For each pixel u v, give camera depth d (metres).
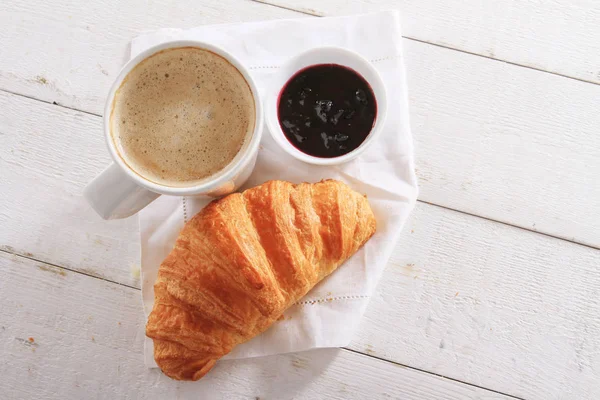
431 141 0.49
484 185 0.48
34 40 0.50
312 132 0.44
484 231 0.48
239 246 0.43
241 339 0.45
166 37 0.48
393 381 0.47
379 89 0.44
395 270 0.48
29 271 0.48
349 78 0.44
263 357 0.47
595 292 0.48
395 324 0.48
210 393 0.47
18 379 0.48
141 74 0.41
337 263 0.45
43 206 0.49
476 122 0.49
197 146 0.41
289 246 0.43
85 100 0.49
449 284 0.48
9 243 0.48
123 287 0.48
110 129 0.40
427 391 0.47
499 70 0.49
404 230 0.48
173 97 0.41
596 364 0.47
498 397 0.47
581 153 0.48
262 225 0.44
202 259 0.43
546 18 0.49
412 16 0.49
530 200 0.48
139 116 0.41
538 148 0.48
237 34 0.48
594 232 0.48
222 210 0.44
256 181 0.48
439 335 0.47
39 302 0.48
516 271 0.48
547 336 0.47
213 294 0.43
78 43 0.50
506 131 0.49
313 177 0.47
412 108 0.49
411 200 0.46
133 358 0.48
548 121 0.49
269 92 0.44
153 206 0.47
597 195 0.48
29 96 0.49
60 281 0.48
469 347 0.47
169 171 0.41
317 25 0.48
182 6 0.49
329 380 0.47
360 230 0.45
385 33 0.48
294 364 0.47
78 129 0.49
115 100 0.40
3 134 0.49
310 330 0.46
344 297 0.46
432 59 0.49
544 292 0.48
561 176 0.48
